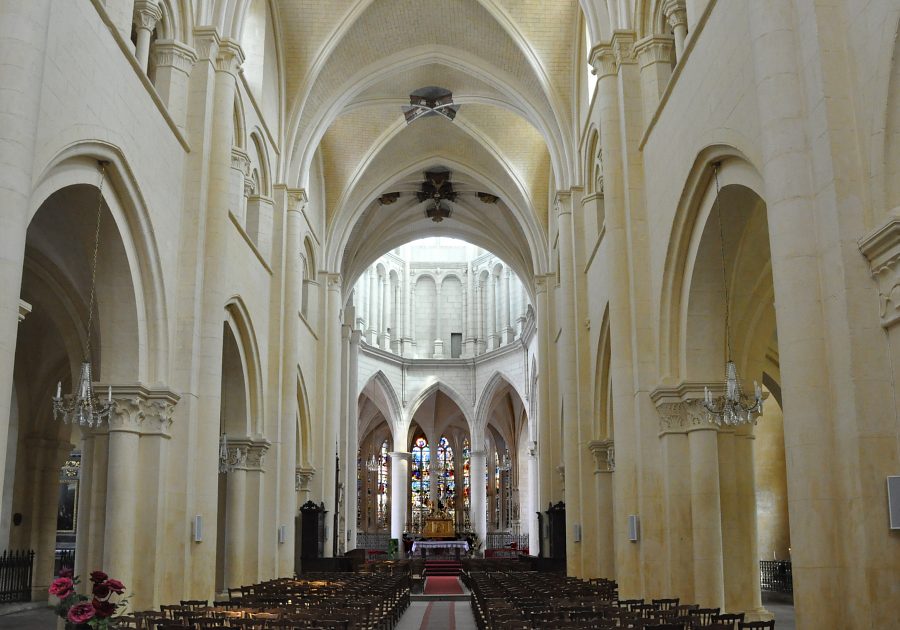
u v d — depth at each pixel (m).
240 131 21.23
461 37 27.83
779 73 9.71
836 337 8.91
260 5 23.95
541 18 25.91
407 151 35.72
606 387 23.30
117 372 15.52
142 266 15.58
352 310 43.34
